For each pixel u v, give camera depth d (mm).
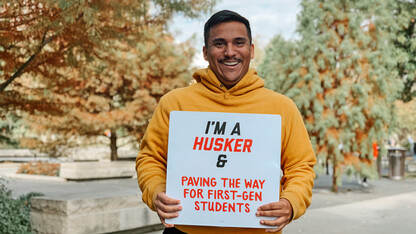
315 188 13922
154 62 15297
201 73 2145
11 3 4934
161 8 6332
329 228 7398
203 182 1960
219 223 1939
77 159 22562
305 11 12375
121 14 5957
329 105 11945
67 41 5988
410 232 7145
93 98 15141
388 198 11305
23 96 7152
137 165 2189
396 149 17594
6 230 5652
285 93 12633
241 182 1949
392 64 12383
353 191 13273
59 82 7430
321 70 12281
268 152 1959
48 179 15766
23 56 6223
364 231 7176
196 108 2090
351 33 12148
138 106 15844
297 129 2068
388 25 12508
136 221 6246
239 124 1979
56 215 5621
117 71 13719
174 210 1941
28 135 20812
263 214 1901
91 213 5727
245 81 2064
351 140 12344
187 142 1980
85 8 4926
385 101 12266
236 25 2041
